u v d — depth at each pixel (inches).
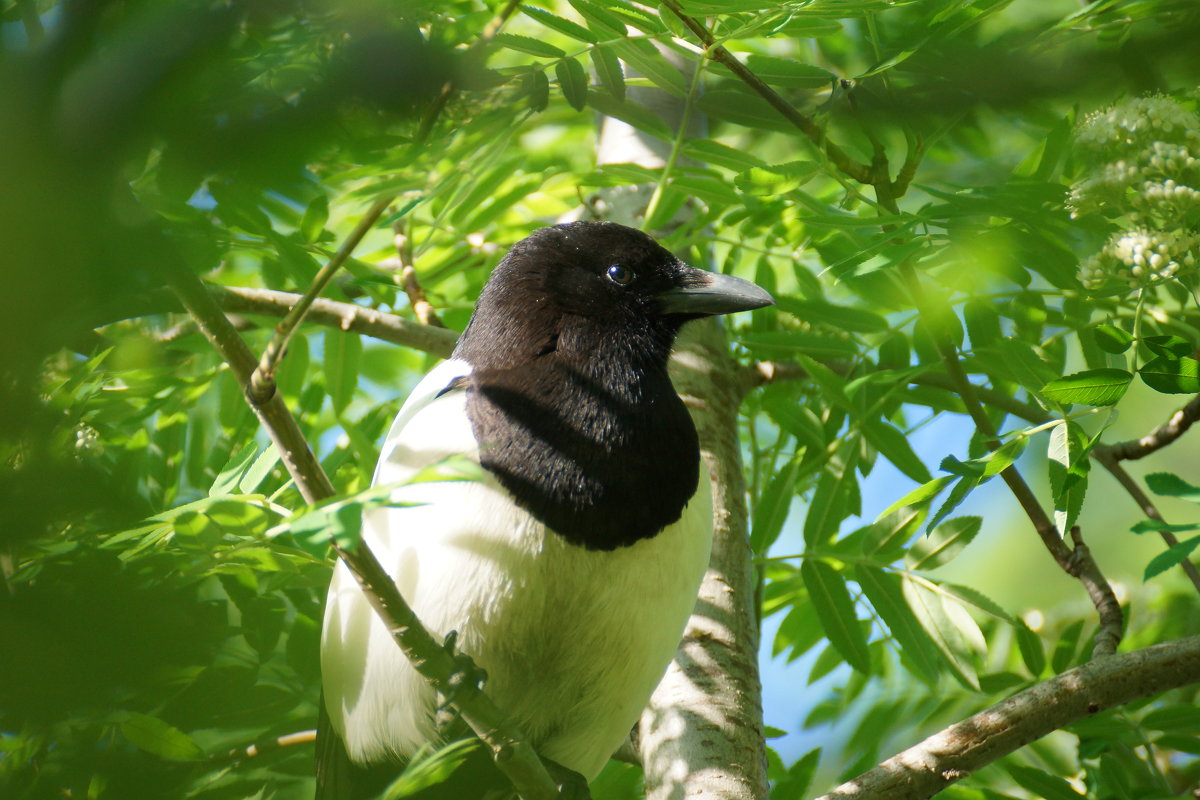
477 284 412.5
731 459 358.3
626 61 305.3
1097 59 226.5
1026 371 291.0
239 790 267.6
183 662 167.8
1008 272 306.5
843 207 321.1
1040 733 276.7
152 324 304.3
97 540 171.0
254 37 140.1
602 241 314.5
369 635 279.0
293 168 138.9
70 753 203.5
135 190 137.0
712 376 370.6
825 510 354.3
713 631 320.8
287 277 377.1
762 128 325.1
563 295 306.3
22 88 123.6
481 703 241.9
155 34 129.5
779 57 307.7
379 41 142.3
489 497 267.4
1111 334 272.4
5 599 156.3
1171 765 341.4
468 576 266.1
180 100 129.9
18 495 155.9
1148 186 263.0
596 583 269.4
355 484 344.2
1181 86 280.8
